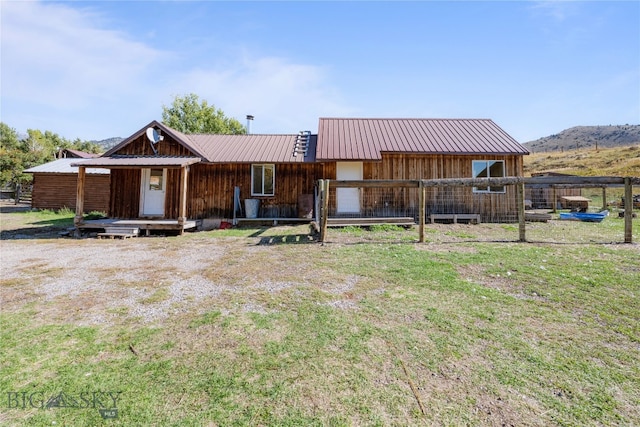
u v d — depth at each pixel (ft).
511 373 7.68
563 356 8.39
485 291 13.20
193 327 10.51
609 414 6.29
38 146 143.02
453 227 33.55
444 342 9.20
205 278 16.25
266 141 47.67
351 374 7.73
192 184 41.19
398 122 47.62
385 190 40.01
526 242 23.11
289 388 7.23
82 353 8.97
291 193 42.14
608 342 9.09
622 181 22.04
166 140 39.55
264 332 10.03
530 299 12.28
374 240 25.71
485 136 42.65
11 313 11.91
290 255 20.94
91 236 32.32
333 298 12.87
